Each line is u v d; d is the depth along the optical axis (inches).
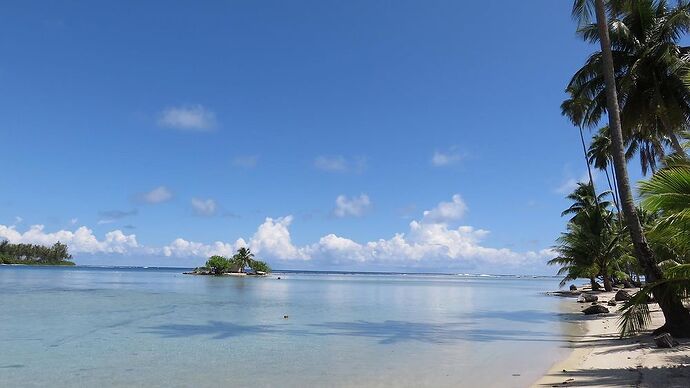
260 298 1964.8
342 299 2026.3
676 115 1021.2
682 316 687.7
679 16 962.1
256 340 828.0
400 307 1612.9
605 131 1995.6
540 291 3223.4
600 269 2324.1
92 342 797.9
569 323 1093.8
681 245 576.1
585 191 2529.5
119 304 1567.4
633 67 984.9
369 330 970.1
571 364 572.1
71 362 629.3
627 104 1059.3
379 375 550.0
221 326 1021.8
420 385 498.3
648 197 491.2
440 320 1186.0
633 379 453.1
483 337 861.2
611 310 1301.7
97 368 591.5
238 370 580.7
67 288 2432.3
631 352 608.4
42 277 3971.5
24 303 1530.5
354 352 706.8
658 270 650.8
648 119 1089.4
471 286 4475.9
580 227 2325.3
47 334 886.4
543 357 642.8
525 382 496.1
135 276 5241.1
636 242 669.9
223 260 5674.2
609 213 2464.3
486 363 613.0
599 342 746.2
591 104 1083.9
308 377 542.0
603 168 2145.7
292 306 1588.3
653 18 1024.2
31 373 562.9
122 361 637.3
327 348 745.0
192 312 1328.7
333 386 498.6
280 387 494.9
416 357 663.1
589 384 447.8
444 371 566.6
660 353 585.3
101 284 3034.0
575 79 1071.0
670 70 1011.3
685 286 533.0
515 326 1035.3
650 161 1428.4
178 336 873.5
